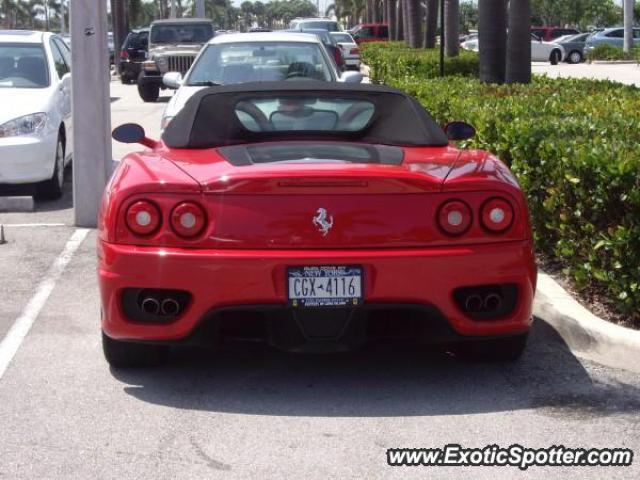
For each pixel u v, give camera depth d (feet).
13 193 37.55
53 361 19.29
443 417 16.38
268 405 16.94
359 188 16.51
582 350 19.53
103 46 31.40
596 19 304.50
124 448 15.24
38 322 21.90
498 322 17.08
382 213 16.55
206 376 18.39
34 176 35.01
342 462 14.70
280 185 16.40
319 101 20.48
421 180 16.66
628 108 29.66
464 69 72.49
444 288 16.62
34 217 33.71
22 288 24.72
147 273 16.58
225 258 16.34
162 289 16.70
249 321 17.12
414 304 16.61
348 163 17.49
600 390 17.54
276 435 15.70
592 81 43.14
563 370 18.56
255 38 38.88
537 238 25.21
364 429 15.90
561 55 145.79
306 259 16.33
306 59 37.83
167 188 16.63
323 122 20.33
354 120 20.26
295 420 16.29
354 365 18.93
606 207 20.89
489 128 28.89
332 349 16.78
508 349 18.52
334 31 140.15
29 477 14.24
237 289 16.37
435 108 36.06
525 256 17.04
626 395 17.31
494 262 16.78
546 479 14.16
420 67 72.64
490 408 16.75
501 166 18.20
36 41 39.14
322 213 16.43
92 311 22.75
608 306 21.18
